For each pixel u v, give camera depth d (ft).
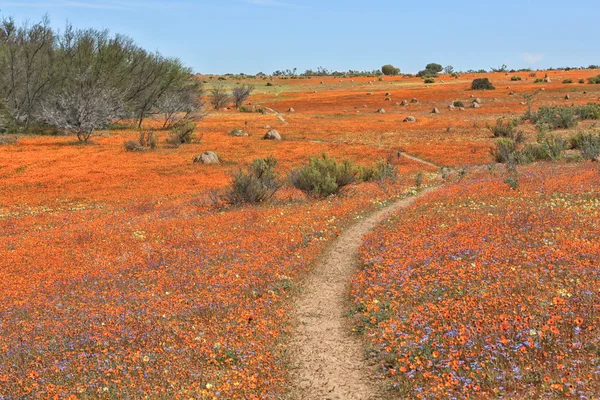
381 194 88.28
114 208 101.14
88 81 225.97
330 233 58.34
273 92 483.51
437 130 215.10
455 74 620.49
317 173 91.76
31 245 68.64
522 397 18.35
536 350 21.01
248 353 26.68
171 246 59.16
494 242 39.88
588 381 18.08
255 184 90.22
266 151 175.42
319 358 26.35
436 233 47.19
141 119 256.32
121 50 253.65
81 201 110.63
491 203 60.75
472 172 112.78
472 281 31.91
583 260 31.99
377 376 23.49
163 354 27.94
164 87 260.21
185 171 141.49
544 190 65.00
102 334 32.55
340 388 22.80
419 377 21.61
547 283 29.12
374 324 29.45
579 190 62.13
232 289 39.14
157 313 35.76
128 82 248.11
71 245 66.80
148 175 136.15
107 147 184.44
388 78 620.49
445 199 69.15
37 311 39.60
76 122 195.52
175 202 102.17
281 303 36.01
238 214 76.13
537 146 126.72
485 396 18.86
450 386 19.74
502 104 315.17
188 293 40.47
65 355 29.45
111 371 25.90
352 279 38.81
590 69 613.11
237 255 50.65
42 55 234.58
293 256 48.60
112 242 65.51
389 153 163.12
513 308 26.11
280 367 25.43
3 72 224.74
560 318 22.65
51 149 178.70
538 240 39.55
